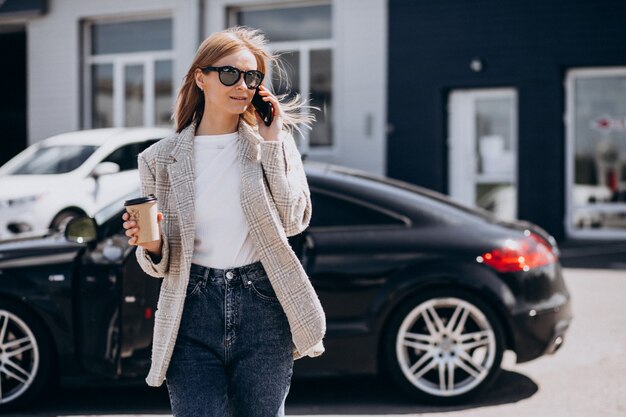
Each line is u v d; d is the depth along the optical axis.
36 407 5.99
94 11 17.25
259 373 3.24
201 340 3.21
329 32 15.81
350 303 5.77
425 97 14.93
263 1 16.09
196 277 3.22
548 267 6.00
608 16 13.92
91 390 6.49
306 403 6.01
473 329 5.89
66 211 11.40
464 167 15.03
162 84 17.16
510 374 6.67
